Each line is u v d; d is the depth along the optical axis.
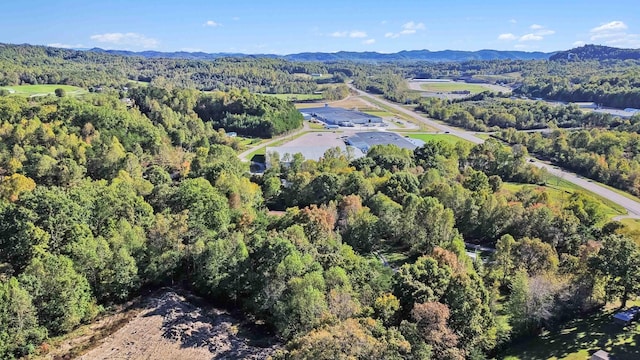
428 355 57.72
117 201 102.19
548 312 74.12
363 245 105.12
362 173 148.25
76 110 183.25
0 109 178.62
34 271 76.31
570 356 66.19
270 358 59.81
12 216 91.56
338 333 53.59
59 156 151.62
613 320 73.31
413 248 105.25
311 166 166.62
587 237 103.50
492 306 78.31
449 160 180.12
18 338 71.56
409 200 114.25
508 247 92.31
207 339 76.69
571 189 172.00
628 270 73.06
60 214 93.31
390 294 69.94
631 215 146.25
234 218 108.06
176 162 176.50
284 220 103.81
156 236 92.88
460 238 104.88
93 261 83.31
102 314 84.06
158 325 80.75
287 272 77.12
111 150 152.88
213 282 85.44
